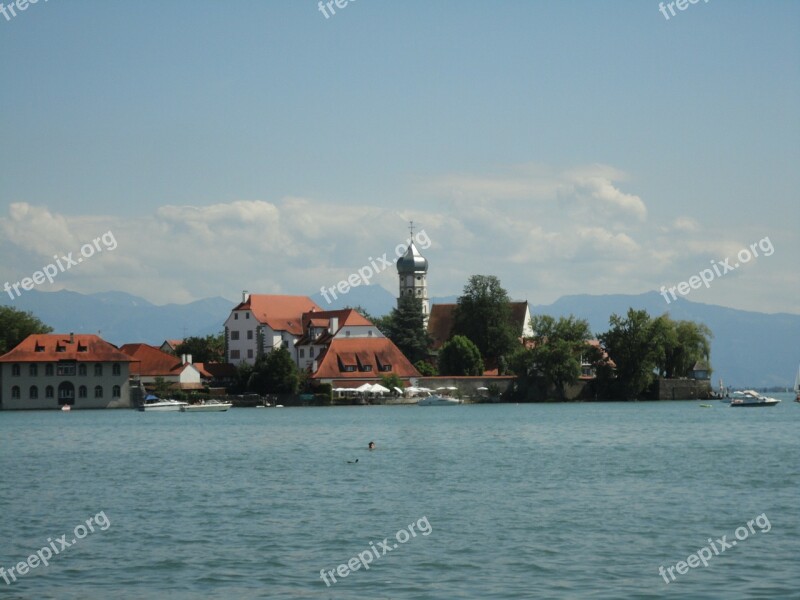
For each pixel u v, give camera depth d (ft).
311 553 154.30
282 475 248.93
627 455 294.05
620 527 171.63
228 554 153.58
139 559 150.82
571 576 139.44
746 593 130.41
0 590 134.92
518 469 257.96
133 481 240.73
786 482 225.97
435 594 131.64
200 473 256.11
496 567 144.77
